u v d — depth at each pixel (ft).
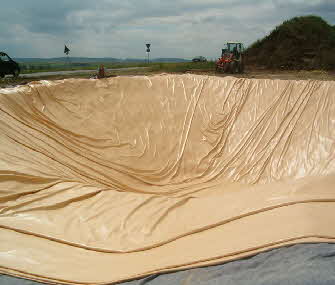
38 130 27.35
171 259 14.08
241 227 16.19
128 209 20.63
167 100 35.63
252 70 80.64
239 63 71.51
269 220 15.98
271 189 22.85
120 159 29.60
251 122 34.12
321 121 32.27
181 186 29.25
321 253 12.10
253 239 13.94
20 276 13.15
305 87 35.14
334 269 11.32
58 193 21.17
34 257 14.85
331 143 30.19
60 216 19.21
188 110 35.19
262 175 29.45
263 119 33.94
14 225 17.47
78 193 21.45
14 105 27.32
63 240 16.90
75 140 29.01
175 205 21.81
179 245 16.14
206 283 11.69
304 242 12.77
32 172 21.63
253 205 18.86
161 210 20.93
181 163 31.65
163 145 32.42
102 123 31.58
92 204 20.84
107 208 20.58
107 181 26.89
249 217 17.24
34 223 18.07
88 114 31.55
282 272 11.55
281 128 32.86
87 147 29.07
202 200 23.06
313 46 81.87
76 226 18.44
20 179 20.83
